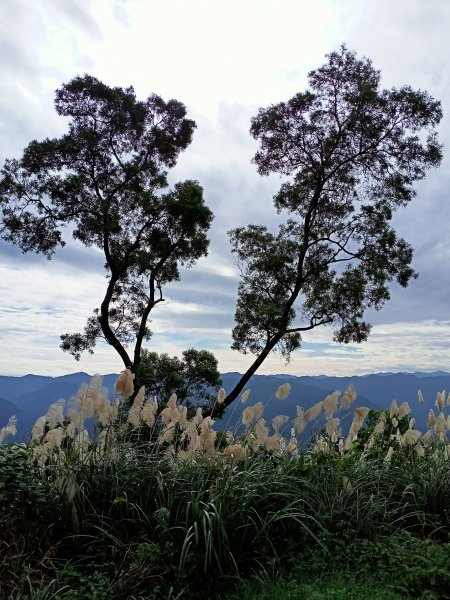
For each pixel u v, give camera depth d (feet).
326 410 20.47
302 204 68.54
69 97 65.46
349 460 20.75
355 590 13.10
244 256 66.23
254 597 12.90
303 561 14.89
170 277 70.13
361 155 64.23
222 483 16.37
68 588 12.99
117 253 66.23
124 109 66.28
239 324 64.90
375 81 62.44
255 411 19.56
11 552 14.01
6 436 19.60
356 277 61.77
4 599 12.03
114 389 18.56
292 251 65.31
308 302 64.64
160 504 16.08
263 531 15.48
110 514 15.93
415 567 14.01
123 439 18.69
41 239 64.18
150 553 13.94
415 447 22.22
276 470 18.45
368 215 63.31
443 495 18.86
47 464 18.02
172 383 63.82
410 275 61.82
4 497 15.11
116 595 12.86
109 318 69.10
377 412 29.01
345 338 63.93
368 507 17.88
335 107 64.18
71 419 18.01
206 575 13.99
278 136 66.03
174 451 18.74
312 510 16.85
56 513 15.64
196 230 68.23
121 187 66.85
